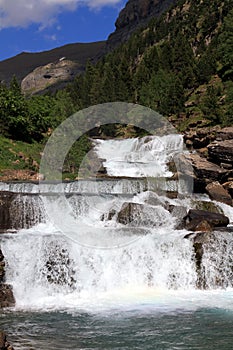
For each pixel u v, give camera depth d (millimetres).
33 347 14047
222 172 39844
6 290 20750
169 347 14188
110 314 18016
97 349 13984
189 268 23906
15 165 52781
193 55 108438
